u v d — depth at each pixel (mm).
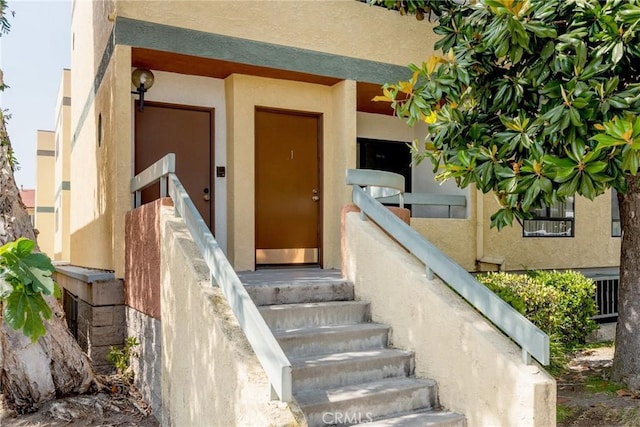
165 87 7469
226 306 3961
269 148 8023
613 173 4105
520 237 9242
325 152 8273
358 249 5766
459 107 5277
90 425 4988
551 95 4348
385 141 9812
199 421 4043
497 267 8836
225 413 3568
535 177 4262
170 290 4809
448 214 9242
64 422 4988
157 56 6773
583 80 4191
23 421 4973
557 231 9820
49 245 22906
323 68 7684
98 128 8078
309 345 4801
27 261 3051
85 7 9789
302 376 4363
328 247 8219
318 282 5719
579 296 7996
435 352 4605
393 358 4742
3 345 5098
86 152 9469
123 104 6340
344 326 5188
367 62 8047
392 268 5195
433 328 4633
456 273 4488
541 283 7637
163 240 5051
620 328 6020
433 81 5215
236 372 3404
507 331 4012
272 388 3127
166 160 5273
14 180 5625
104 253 7430
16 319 2924
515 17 4309
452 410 4391
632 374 5840
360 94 8664
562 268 9828
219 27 6934
